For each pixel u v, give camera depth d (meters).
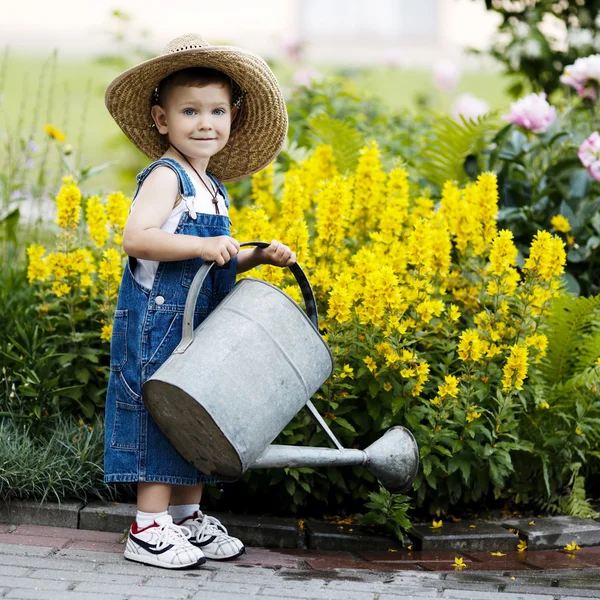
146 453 3.66
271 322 3.60
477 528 4.32
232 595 3.35
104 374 4.86
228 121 3.81
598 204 5.80
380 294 4.23
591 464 4.89
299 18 25.39
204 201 3.79
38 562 3.65
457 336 4.68
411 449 3.90
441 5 25.16
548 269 4.45
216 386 3.43
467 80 21.41
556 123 6.28
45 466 4.27
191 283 3.68
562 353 4.80
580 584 3.72
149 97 3.90
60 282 4.89
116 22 10.12
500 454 4.26
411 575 3.77
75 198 4.81
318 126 6.27
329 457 3.75
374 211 5.17
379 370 4.32
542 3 7.72
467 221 4.80
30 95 19.34
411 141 7.48
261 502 4.56
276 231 4.79
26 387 4.63
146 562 3.66
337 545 4.17
